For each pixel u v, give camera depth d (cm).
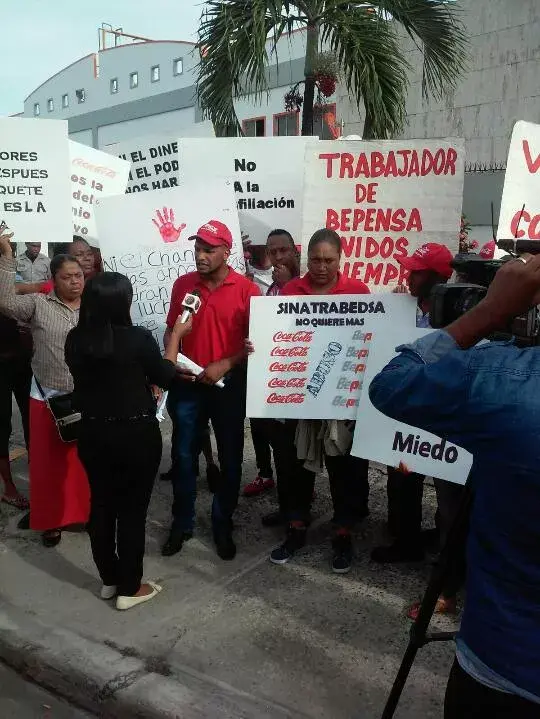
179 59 2405
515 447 131
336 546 371
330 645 301
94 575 374
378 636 307
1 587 362
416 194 390
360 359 349
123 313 310
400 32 1372
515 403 131
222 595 345
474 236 1280
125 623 324
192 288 386
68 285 392
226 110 740
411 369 148
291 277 468
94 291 302
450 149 382
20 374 464
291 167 500
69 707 286
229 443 379
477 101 1369
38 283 469
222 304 377
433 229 392
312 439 359
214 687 276
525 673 139
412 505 361
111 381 311
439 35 763
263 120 1819
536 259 141
